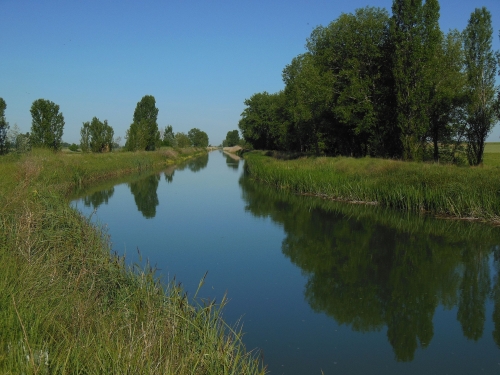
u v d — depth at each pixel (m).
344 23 32.94
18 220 8.83
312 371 6.18
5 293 5.18
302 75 34.72
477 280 10.23
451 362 6.48
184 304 6.48
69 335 4.76
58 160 27.00
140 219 17.30
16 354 4.06
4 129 28.81
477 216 16.25
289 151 48.34
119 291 6.77
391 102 31.11
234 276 10.34
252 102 66.69
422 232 14.92
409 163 23.12
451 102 28.70
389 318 8.10
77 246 8.52
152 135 60.19
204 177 37.59
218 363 4.95
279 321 7.86
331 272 10.79
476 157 28.83
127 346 4.61
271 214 18.77
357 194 21.42
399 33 27.80
